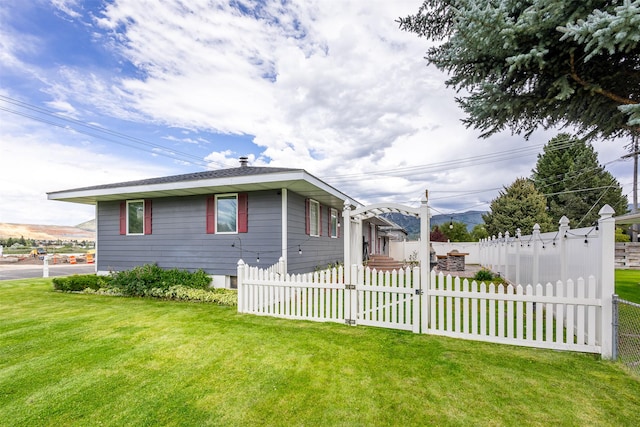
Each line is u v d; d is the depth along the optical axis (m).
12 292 8.86
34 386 3.09
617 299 3.70
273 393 2.94
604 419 2.52
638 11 2.40
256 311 6.00
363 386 3.06
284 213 8.19
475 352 3.94
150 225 9.66
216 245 8.87
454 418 2.54
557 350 3.99
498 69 3.69
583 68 3.52
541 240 6.42
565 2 2.88
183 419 2.53
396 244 26.70
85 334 4.75
